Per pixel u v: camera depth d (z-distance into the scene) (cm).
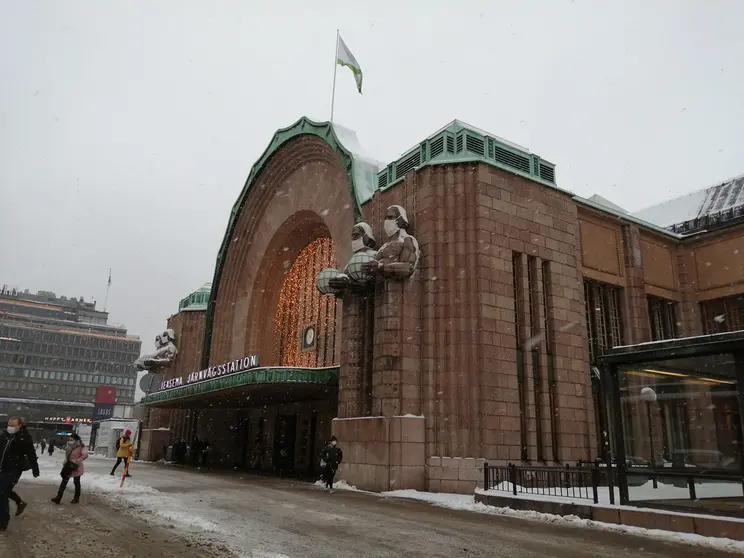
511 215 2434
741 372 1289
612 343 2866
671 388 1487
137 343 14300
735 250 3142
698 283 3275
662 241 3294
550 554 983
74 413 13125
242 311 3941
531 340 2395
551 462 2259
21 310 14700
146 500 1526
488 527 1265
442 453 2119
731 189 3703
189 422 4484
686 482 1312
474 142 2505
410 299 2280
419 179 2444
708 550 1045
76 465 1436
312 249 3725
